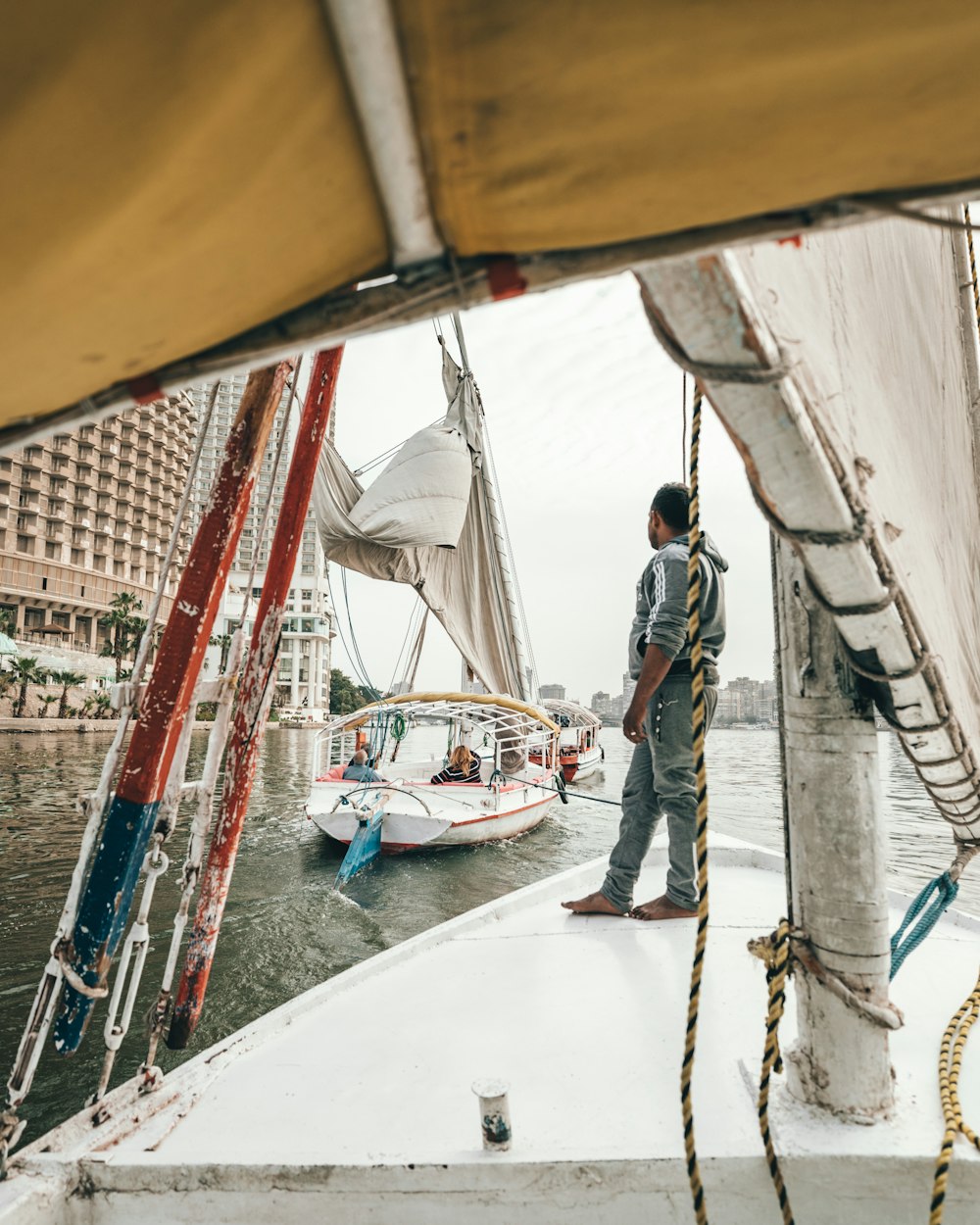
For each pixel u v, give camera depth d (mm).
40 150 518
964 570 1640
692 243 662
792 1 487
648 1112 1467
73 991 1468
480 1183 1267
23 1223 1200
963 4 490
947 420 1674
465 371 18797
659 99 548
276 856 10938
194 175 546
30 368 693
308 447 1985
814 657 1373
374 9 469
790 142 586
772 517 998
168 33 468
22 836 12930
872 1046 1352
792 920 1404
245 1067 1719
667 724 2701
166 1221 1284
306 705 105312
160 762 1529
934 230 1795
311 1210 1278
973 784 1372
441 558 17875
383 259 679
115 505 83875
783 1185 1175
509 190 606
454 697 13984
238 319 700
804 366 895
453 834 11086
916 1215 1231
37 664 63406
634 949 2459
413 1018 1984
